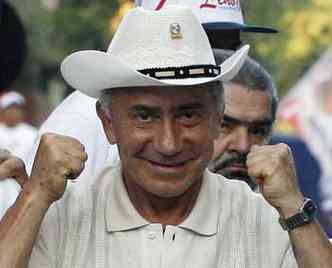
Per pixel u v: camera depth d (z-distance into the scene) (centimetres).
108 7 2111
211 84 446
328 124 1199
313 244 446
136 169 446
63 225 460
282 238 463
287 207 447
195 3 582
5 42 634
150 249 453
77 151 446
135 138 443
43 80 2369
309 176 1018
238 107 556
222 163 559
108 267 454
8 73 636
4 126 1418
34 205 445
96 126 555
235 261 457
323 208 999
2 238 445
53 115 566
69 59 448
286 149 452
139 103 441
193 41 448
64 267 455
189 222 456
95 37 2150
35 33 2259
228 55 534
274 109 569
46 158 445
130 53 448
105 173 473
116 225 457
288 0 1764
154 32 448
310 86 1223
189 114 443
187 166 445
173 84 437
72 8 2188
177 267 452
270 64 1736
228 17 586
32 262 454
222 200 466
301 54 1739
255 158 451
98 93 458
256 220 464
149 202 458
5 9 632
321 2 1772
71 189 468
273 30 595
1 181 521
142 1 587
